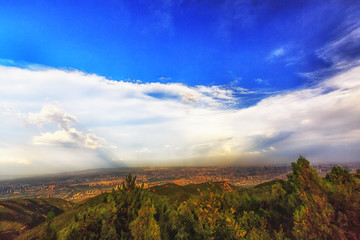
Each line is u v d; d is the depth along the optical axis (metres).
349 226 6.06
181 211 8.92
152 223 7.25
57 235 6.25
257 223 8.52
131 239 6.82
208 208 8.11
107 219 6.97
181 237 7.28
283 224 8.35
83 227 6.53
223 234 7.24
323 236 6.04
